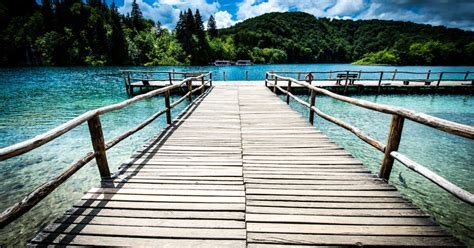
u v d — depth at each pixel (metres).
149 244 1.68
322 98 13.12
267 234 1.77
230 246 1.66
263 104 7.62
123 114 9.27
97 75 29.36
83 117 2.18
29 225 3.06
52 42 55.44
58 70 39.50
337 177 2.67
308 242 1.69
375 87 14.54
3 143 6.14
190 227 1.85
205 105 7.43
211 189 2.41
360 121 8.44
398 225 1.87
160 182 2.55
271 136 4.27
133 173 2.76
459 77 33.16
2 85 18.94
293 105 11.43
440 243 1.68
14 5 71.00
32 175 4.42
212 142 3.92
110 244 1.67
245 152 3.47
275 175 2.72
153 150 3.53
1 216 1.36
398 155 2.32
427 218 1.95
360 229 1.82
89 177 4.28
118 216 1.97
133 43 65.19
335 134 6.97
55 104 11.27
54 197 3.65
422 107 11.08
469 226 3.16
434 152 5.62
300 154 3.39
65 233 1.77
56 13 64.06
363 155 5.41
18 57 54.38
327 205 2.13
